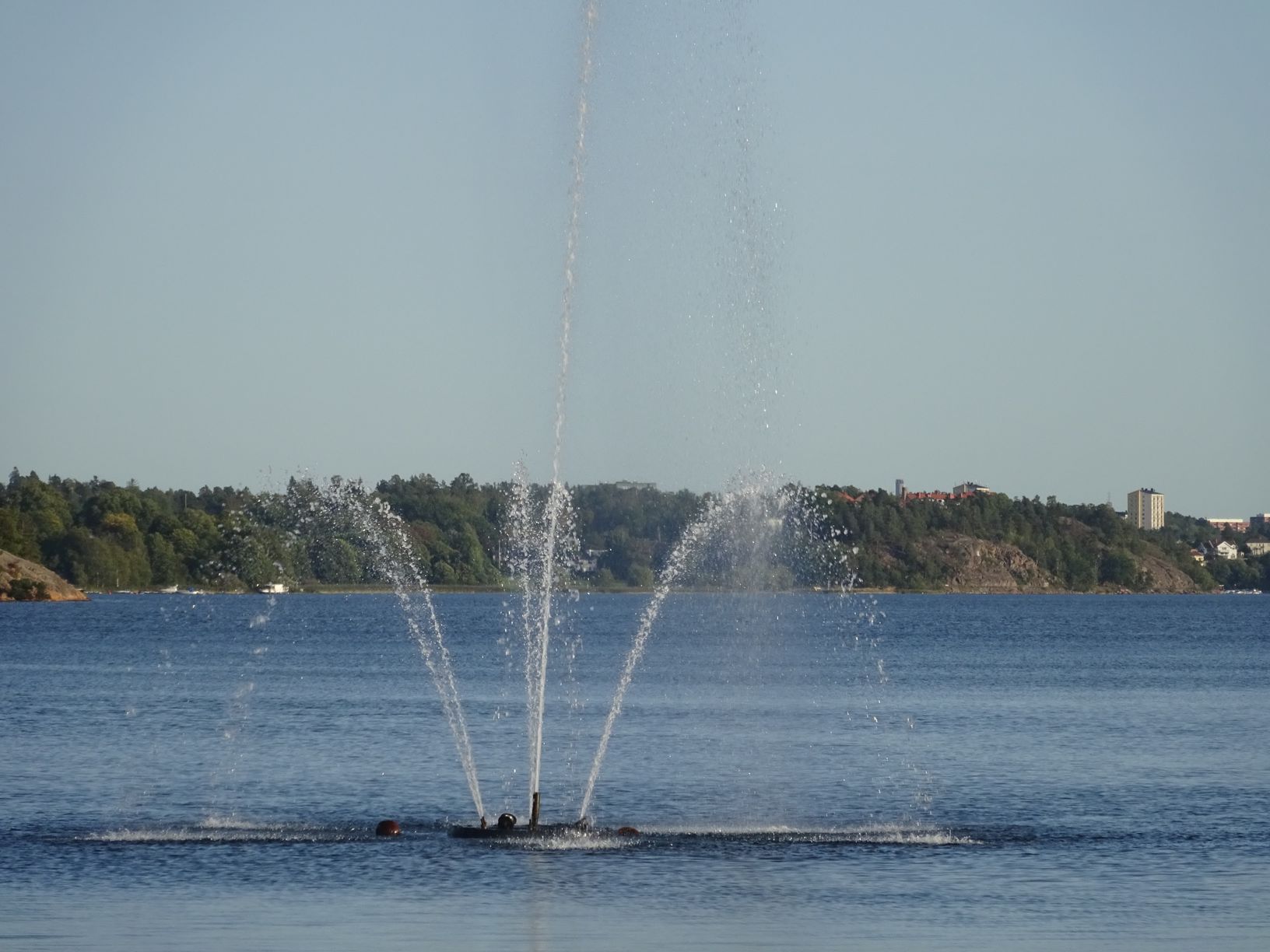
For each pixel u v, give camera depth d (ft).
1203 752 396.57
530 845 240.73
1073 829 261.65
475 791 293.23
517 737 425.69
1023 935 180.86
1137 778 339.36
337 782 323.37
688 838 248.93
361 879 213.46
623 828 253.03
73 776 330.54
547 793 310.24
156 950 171.73
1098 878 216.74
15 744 401.08
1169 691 646.33
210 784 318.24
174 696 581.53
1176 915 192.03
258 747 392.27
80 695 583.58
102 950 171.73
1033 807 290.15
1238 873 220.84
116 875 215.92
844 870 222.69
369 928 183.32
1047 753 392.68
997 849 240.53
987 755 385.91
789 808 289.33
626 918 189.88
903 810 286.25
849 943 176.96
